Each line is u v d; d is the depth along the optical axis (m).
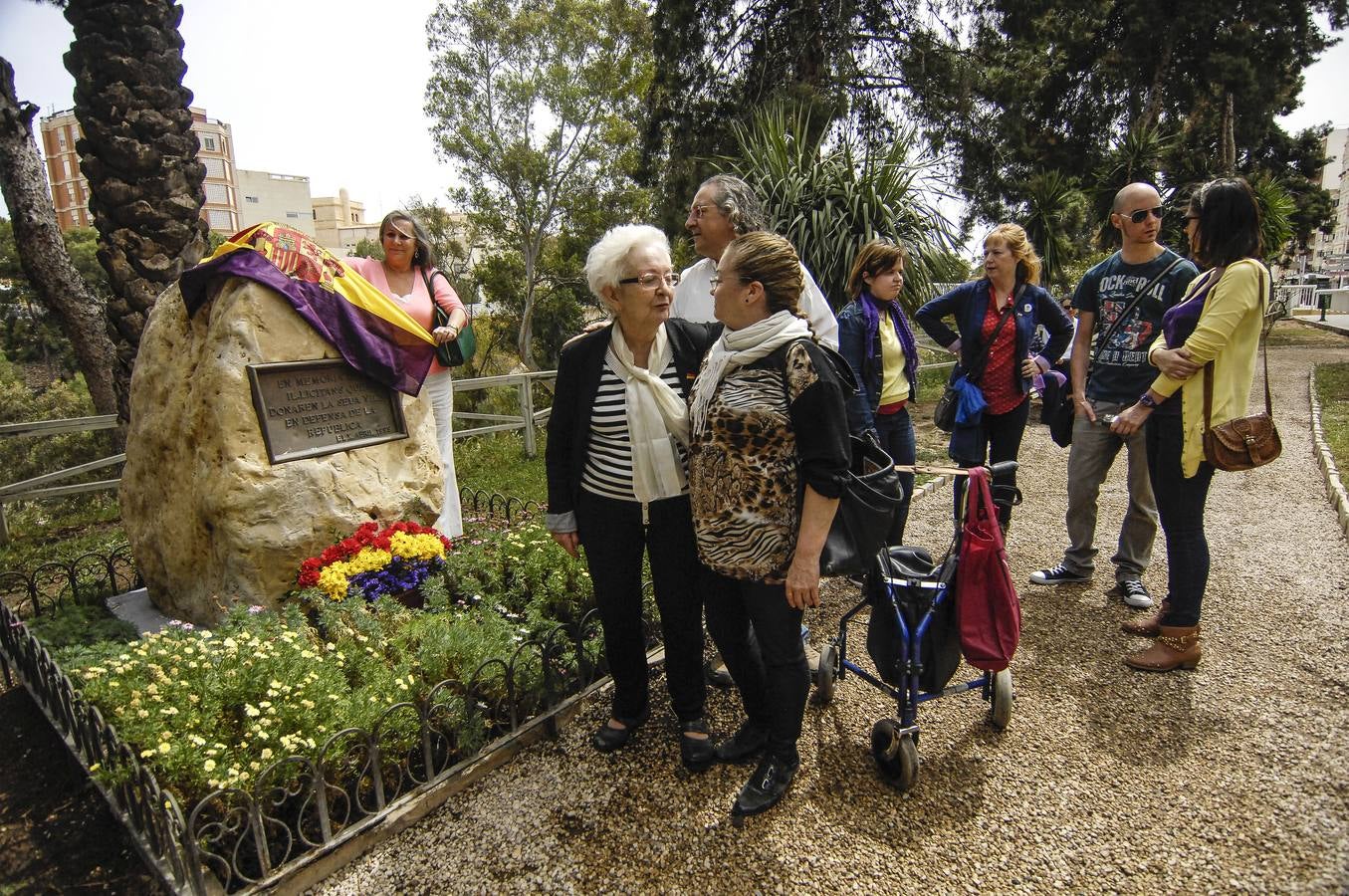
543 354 24.67
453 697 2.50
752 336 2.01
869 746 2.56
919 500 5.62
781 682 2.19
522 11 21.64
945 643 2.39
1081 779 2.35
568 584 3.44
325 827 2.10
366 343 3.58
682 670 2.47
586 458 2.39
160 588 3.75
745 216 2.64
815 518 2.00
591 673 2.93
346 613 2.95
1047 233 10.98
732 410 2.02
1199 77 20.55
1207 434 2.71
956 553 2.40
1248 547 4.26
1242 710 2.65
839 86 14.76
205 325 3.44
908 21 15.59
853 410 3.16
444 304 4.14
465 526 4.93
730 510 2.07
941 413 4.02
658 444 2.27
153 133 5.29
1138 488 3.49
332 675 2.46
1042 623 3.43
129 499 3.86
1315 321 26.97
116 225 5.35
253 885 1.99
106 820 2.37
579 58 22.22
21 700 3.10
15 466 6.58
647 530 2.38
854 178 7.29
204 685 2.32
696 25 15.75
